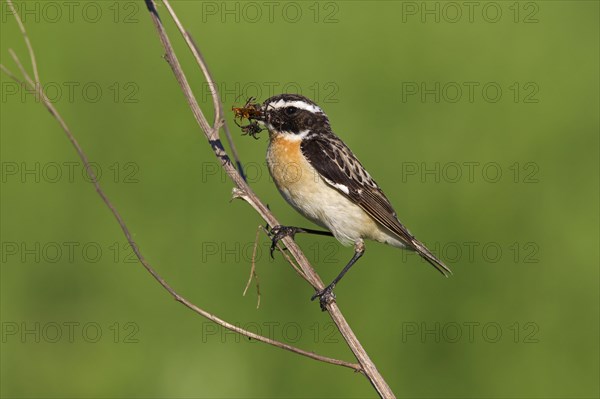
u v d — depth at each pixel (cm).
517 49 1598
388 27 1605
